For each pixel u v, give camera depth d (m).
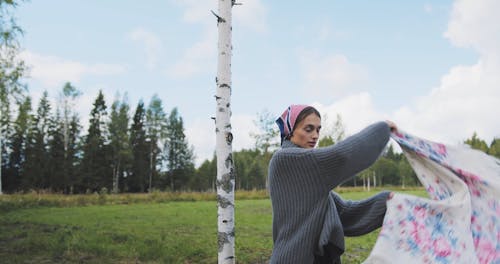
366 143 2.07
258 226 12.11
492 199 2.25
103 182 51.25
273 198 2.22
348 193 33.56
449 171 2.32
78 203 21.81
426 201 2.20
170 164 62.22
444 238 2.12
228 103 4.23
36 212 17.03
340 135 35.62
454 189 2.32
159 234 9.98
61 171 47.97
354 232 2.41
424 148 2.38
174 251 7.70
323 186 2.07
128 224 12.35
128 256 7.52
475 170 2.38
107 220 13.59
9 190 51.19
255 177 61.22
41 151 48.69
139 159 56.34
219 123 4.19
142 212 16.83
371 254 2.07
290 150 2.14
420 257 2.06
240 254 7.76
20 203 19.78
